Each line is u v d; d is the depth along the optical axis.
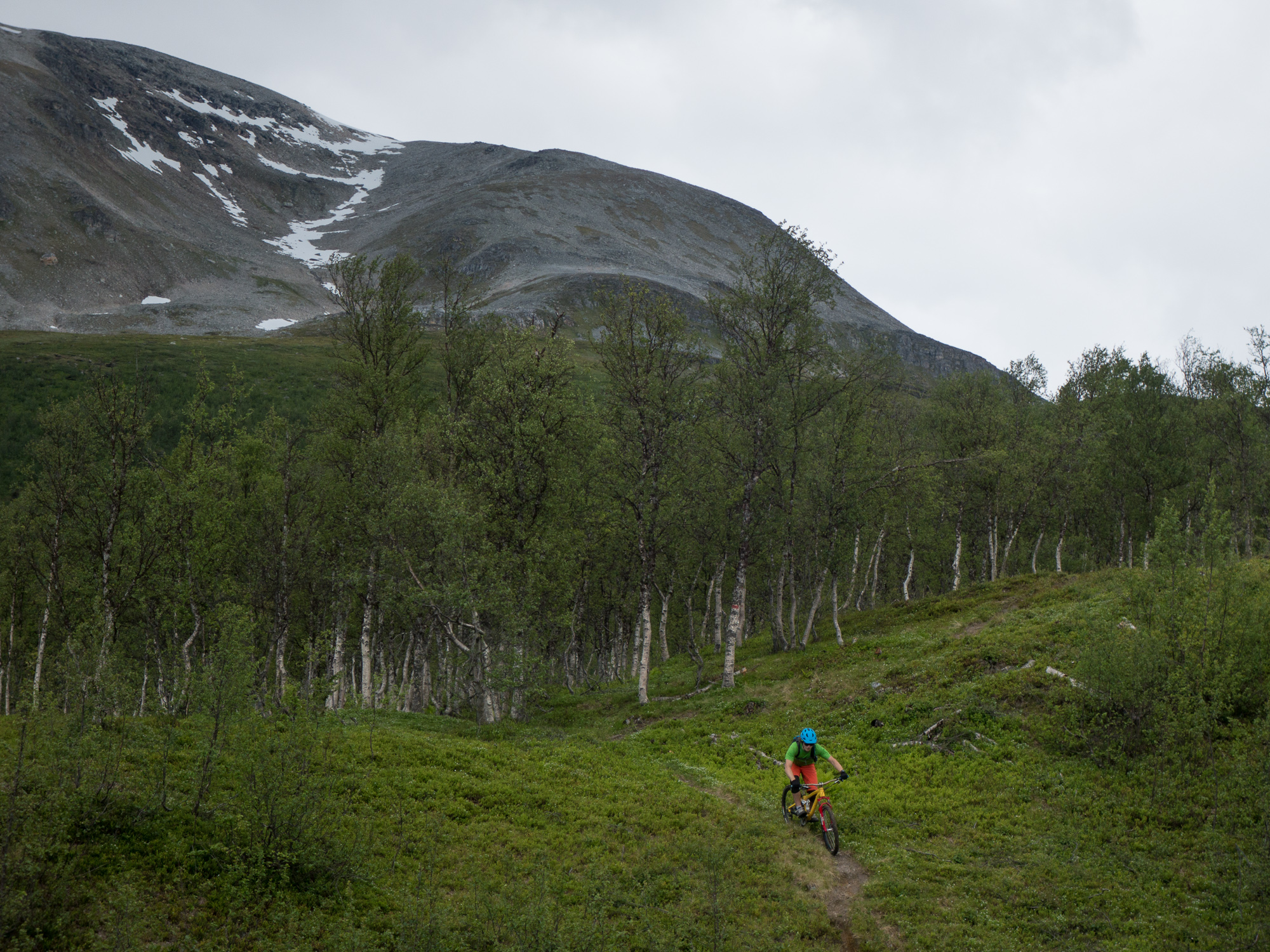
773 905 14.28
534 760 22.81
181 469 35.03
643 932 13.02
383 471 33.81
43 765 13.27
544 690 31.55
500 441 33.69
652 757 25.77
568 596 37.81
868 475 41.03
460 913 13.11
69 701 14.30
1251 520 46.97
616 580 53.69
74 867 12.02
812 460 41.09
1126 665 20.11
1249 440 47.38
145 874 12.59
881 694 28.25
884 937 13.16
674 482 36.78
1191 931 12.88
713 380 37.22
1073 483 49.25
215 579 34.69
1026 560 69.25
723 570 52.78
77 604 36.06
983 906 14.23
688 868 15.80
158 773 15.75
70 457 32.09
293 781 14.31
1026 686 24.53
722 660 46.19
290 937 11.77
